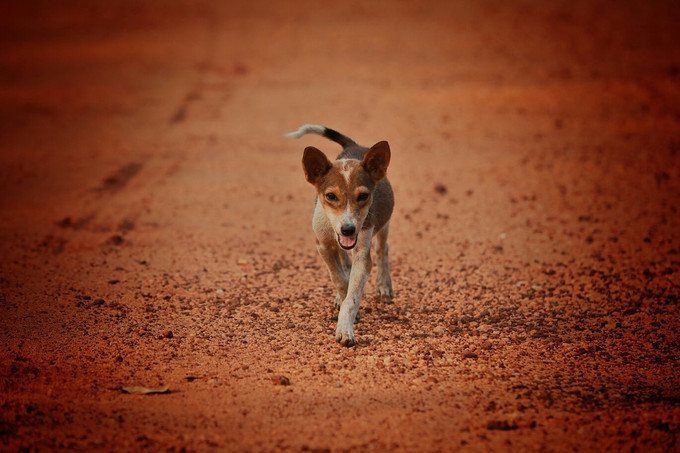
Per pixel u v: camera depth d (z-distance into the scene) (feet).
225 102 273.75
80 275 107.96
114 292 100.73
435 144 209.46
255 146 207.51
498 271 112.37
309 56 377.30
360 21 495.00
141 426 63.16
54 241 125.90
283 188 164.86
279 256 118.83
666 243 124.36
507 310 96.22
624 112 241.35
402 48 393.29
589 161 185.06
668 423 63.87
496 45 390.21
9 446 58.95
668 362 79.30
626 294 101.71
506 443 60.70
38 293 99.66
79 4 599.98
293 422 64.28
